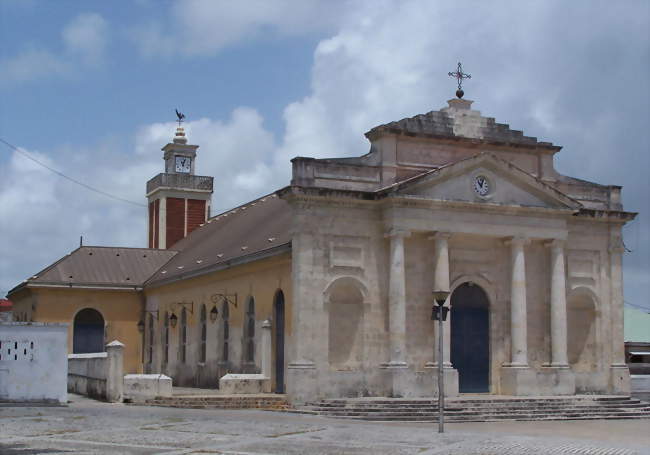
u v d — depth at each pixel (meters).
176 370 53.66
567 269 43.12
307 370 37.28
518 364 40.53
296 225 38.03
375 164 40.00
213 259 49.69
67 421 30.12
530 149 43.06
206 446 23.95
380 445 24.66
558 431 31.67
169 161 74.12
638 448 25.55
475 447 24.53
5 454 22.05
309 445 24.42
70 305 58.66
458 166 39.88
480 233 40.12
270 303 41.47
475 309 41.41
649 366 51.75
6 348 37.06
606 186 44.66
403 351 38.19
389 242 38.97
